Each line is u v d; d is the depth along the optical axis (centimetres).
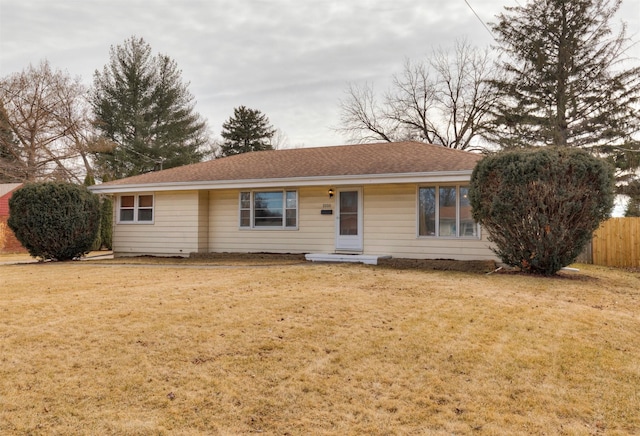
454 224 1210
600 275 1094
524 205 908
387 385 416
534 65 2492
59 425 349
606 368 452
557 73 2434
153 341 514
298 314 619
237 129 4500
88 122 3222
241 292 759
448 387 412
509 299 714
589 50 2412
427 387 412
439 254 1221
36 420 355
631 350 500
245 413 370
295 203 1401
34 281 905
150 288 802
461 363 461
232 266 1174
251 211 1452
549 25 2439
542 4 2459
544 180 893
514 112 2597
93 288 811
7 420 354
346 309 645
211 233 1504
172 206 1508
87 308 648
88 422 353
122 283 871
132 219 1570
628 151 2306
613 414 369
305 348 498
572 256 945
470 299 709
